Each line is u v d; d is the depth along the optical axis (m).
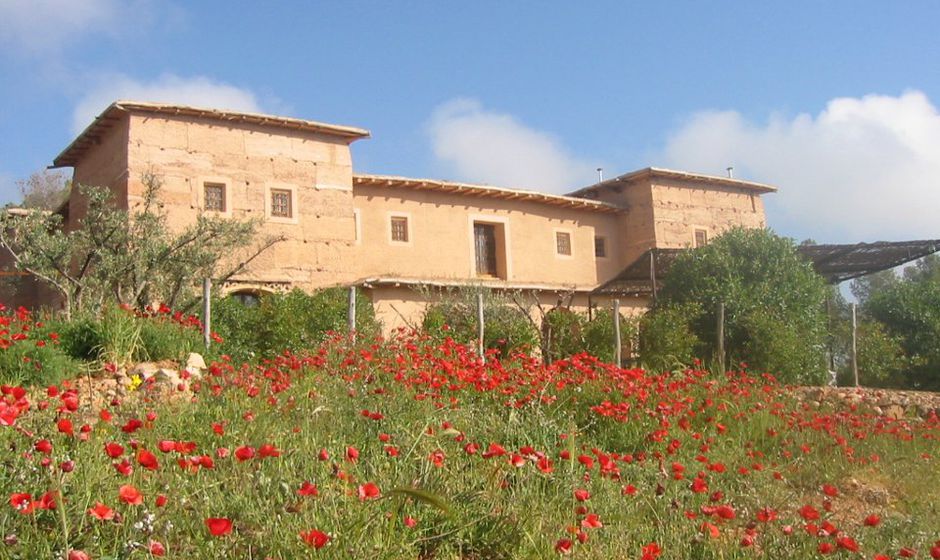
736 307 18.20
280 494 4.35
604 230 29.45
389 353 9.77
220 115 20.33
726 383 11.06
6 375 7.96
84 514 3.83
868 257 21.73
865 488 7.53
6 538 3.41
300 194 21.55
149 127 19.58
